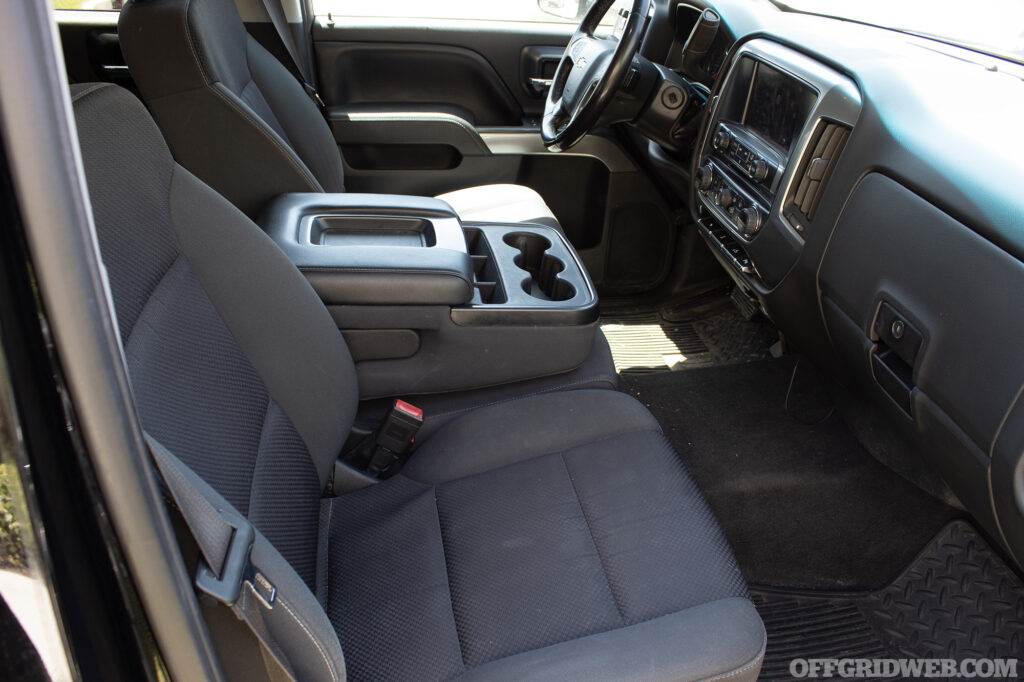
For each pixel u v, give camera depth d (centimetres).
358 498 109
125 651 51
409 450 120
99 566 48
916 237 105
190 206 86
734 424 171
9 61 36
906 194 107
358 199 141
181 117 131
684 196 197
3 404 41
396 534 101
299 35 193
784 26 153
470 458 110
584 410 117
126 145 76
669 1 193
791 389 182
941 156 103
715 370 192
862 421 164
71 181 39
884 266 111
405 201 143
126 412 44
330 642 65
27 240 39
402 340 124
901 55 126
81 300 40
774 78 146
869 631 131
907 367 113
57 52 38
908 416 115
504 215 169
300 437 95
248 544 58
